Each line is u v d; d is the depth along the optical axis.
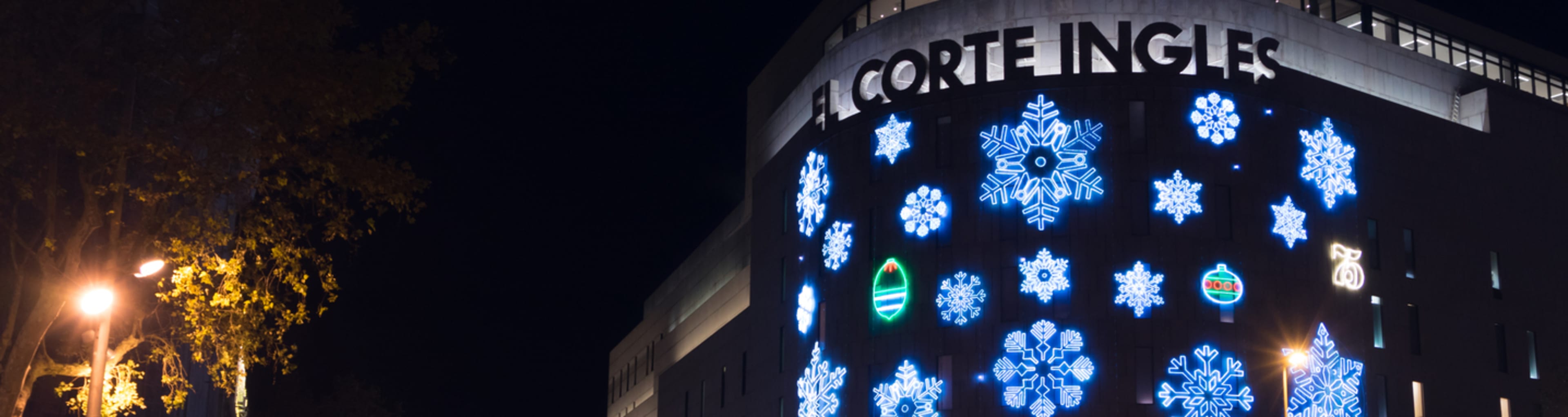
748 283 73.75
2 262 33.97
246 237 30.97
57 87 28.06
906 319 53.38
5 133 28.16
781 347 63.47
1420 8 64.06
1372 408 52.81
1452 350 56.34
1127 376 49.03
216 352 32.19
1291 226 52.22
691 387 81.25
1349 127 55.75
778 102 75.44
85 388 32.50
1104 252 50.44
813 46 70.25
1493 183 60.59
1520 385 58.50
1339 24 60.03
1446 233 58.03
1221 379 49.25
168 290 34.53
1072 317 50.03
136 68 29.09
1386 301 54.72
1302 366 50.75
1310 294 52.03
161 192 29.86
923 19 57.50
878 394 53.69
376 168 31.39
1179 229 50.69
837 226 57.50
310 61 30.39
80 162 29.41
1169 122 51.75
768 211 67.06
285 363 31.77
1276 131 52.97
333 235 31.62
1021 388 49.88
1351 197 54.84
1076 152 51.66
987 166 52.91
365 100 30.81
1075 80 52.47
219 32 29.36
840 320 56.25
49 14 28.12
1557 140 64.38
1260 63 53.75
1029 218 51.59
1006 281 51.50
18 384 28.58
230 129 29.88
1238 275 50.62
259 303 31.25
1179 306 49.91
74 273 29.19
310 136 30.77
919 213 54.06
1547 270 61.66
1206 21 54.59
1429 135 58.81
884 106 56.78
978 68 54.25
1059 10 54.94
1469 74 63.19
